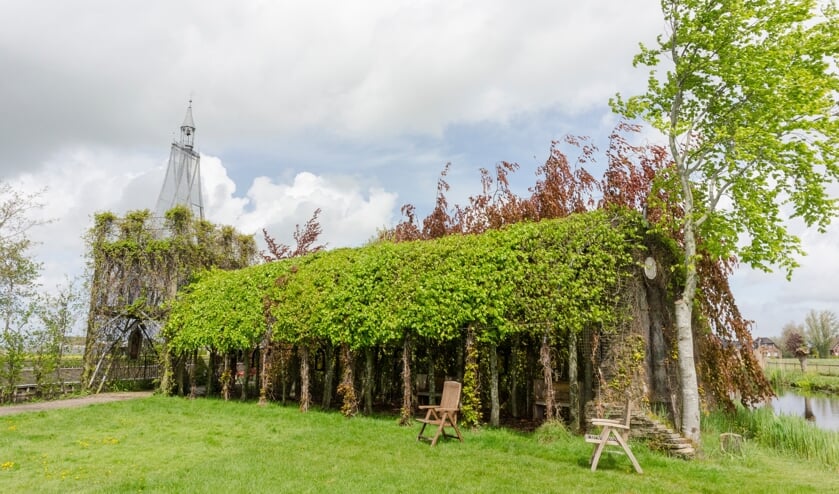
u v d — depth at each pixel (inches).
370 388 561.9
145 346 888.3
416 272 511.8
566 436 402.3
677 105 439.5
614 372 413.4
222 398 729.6
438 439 420.2
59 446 396.8
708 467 336.5
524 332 476.7
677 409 468.8
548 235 442.0
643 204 611.2
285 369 664.4
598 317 402.0
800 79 370.3
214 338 687.7
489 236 485.4
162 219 848.3
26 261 722.2
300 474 307.6
